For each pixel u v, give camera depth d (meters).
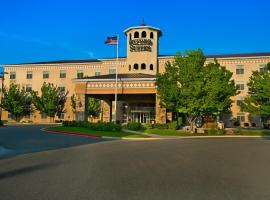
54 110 70.38
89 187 8.05
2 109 75.00
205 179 9.36
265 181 9.13
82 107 44.34
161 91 39.47
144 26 55.19
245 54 65.94
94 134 32.41
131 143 24.17
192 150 18.67
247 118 61.41
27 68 75.25
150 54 55.19
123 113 62.44
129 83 43.38
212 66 39.97
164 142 25.69
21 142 22.94
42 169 11.02
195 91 37.19
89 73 71.06
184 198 7.01
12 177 9.45
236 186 8.38
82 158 14.23
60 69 73.25
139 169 11.14
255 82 42.53
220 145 22.84
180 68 39.09
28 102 74.00
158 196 7.16
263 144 24.25
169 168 11.45
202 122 47.97
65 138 27.77
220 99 39.47
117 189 7.85
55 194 7.27
